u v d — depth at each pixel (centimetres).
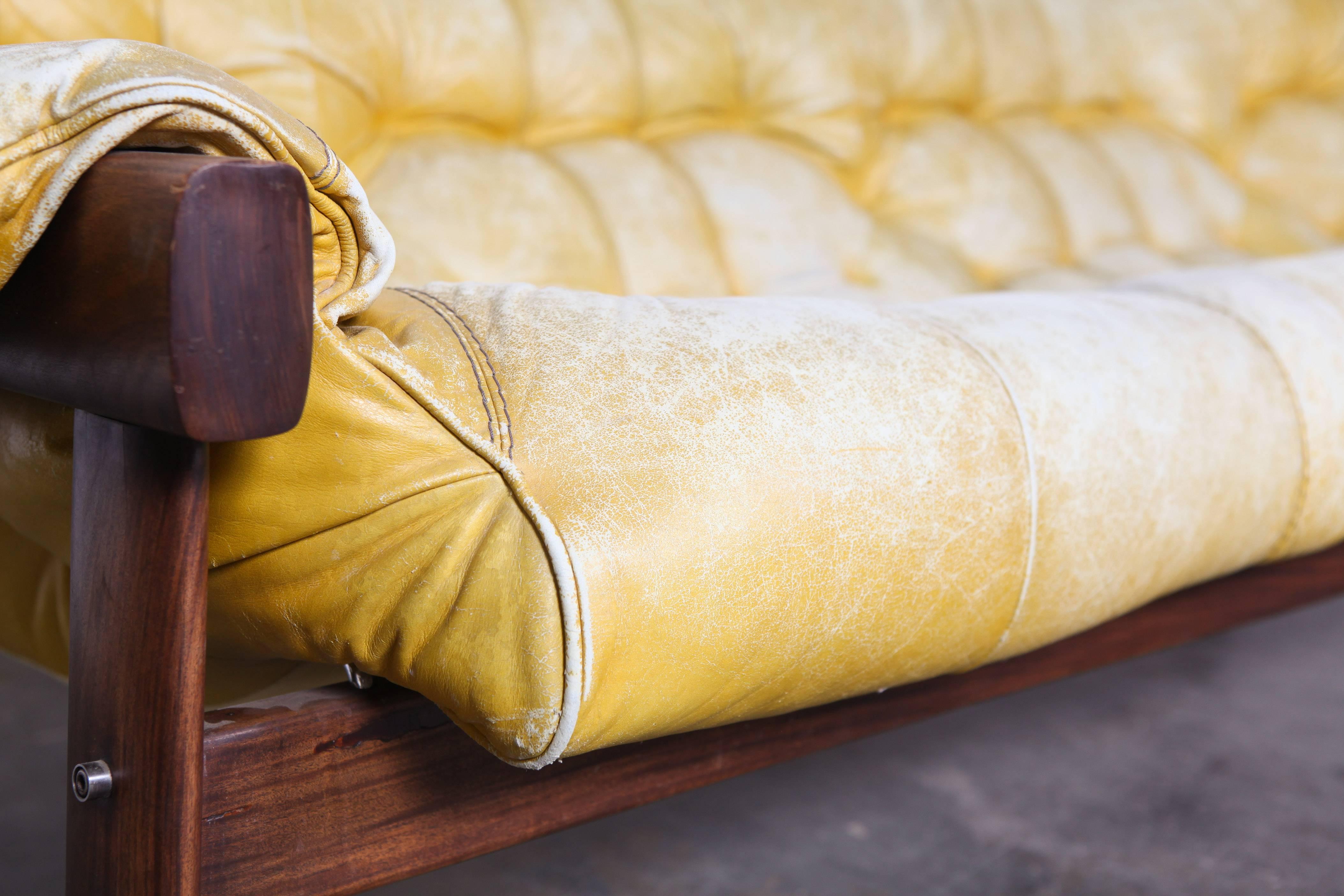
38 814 105
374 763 54
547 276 102
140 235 37
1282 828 104
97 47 41
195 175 37
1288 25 186
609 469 48
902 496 56
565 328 54
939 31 149
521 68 112
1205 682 139
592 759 61
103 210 39
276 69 91
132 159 39
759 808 107
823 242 126
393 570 48
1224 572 85
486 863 96
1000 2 159
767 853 98
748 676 53
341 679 60
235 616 52
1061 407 66
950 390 61
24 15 78
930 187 142
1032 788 111
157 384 37
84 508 50
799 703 58
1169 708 131
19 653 80
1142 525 71
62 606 74
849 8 142
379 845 55
